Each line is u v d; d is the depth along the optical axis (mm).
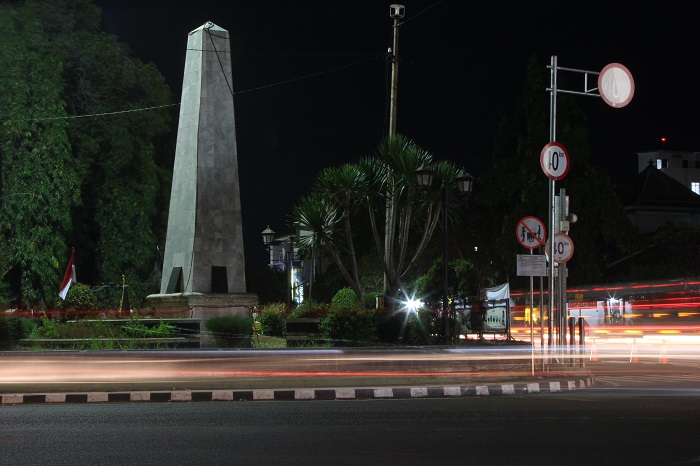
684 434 10820
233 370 20281
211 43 27141
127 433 11133
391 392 16438
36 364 19469
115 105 43156
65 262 39656
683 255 48719
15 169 39031
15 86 38938
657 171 62094
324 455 9297
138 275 42688
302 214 27281
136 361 20156
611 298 42812
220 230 26953
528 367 20531
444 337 22688
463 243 45594
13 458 9172
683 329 40938
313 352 21344
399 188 27234
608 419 12367
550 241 20203
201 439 10539
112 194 42375
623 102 20438
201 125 26891
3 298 30219
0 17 40094
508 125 43531
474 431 11156
